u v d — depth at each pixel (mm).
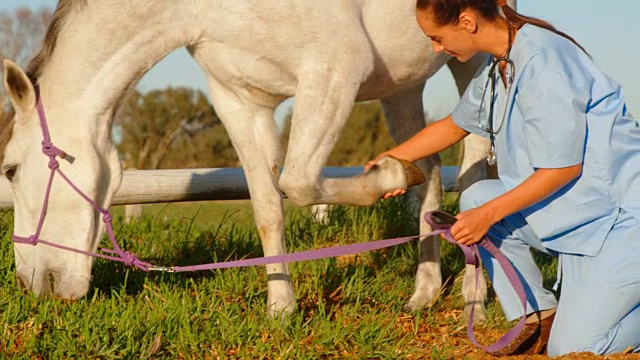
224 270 4410
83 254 3494
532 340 3457
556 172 3047
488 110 3400
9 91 3330
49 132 3385
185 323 3381
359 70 3576
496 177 4578
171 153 37781
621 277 3146
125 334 3252
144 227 5625
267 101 3746
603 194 3150
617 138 3154
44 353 3145
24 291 3582
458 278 4500
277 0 3420
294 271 4301
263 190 3803
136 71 3465
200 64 3689
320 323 3598
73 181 3406
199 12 3465
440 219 3264
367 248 3357
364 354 3314
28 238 3457
